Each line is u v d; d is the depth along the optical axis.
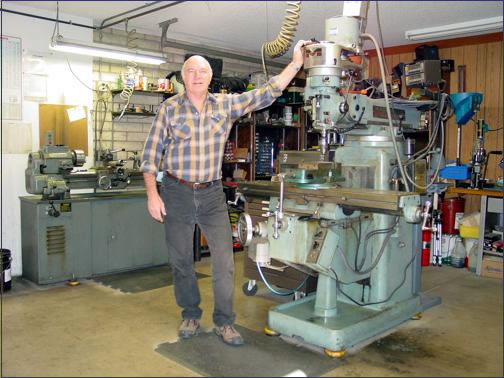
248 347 2.71
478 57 5.09
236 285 3.96
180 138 2.65
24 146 4.20
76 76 4.48
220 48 5.71
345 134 3.19
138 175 4.54
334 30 2.68
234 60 5.86
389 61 5.77
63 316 3.23
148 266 4.54
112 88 4.68
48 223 3.90
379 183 3.03
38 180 3.88
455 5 4.04
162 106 2.70
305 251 2.56
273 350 2.68
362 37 2.77
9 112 4.11
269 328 2.87
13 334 2.91
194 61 2.60
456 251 4.71
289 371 2.43
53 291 3.80
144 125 5.02
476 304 3.56
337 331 2.56
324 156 2.76
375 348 2.75
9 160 4.13
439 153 3.36
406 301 3.10
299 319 2.73
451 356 2.65
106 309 3.38
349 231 2.70
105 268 4.24
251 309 3.37
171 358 2.58
